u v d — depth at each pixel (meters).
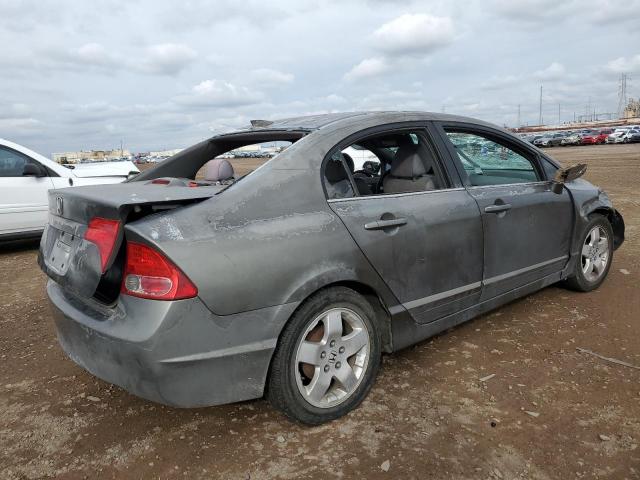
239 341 2.29
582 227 4.18
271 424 2.65
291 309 2.39
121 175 8.16
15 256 7.14
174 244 2.15
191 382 2.22
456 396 2.85
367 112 3.19
